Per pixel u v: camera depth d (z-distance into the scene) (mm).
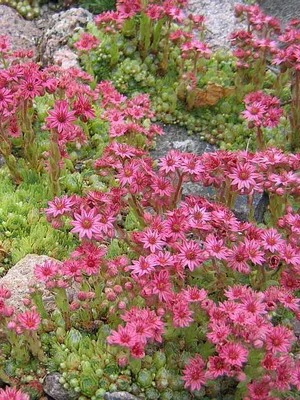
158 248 538
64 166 689
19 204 656
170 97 784
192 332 548
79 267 536
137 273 544
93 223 543
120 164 603
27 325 516
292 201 675
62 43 834
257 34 837
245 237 555
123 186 589
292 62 712
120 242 638
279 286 573
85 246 546
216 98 784
